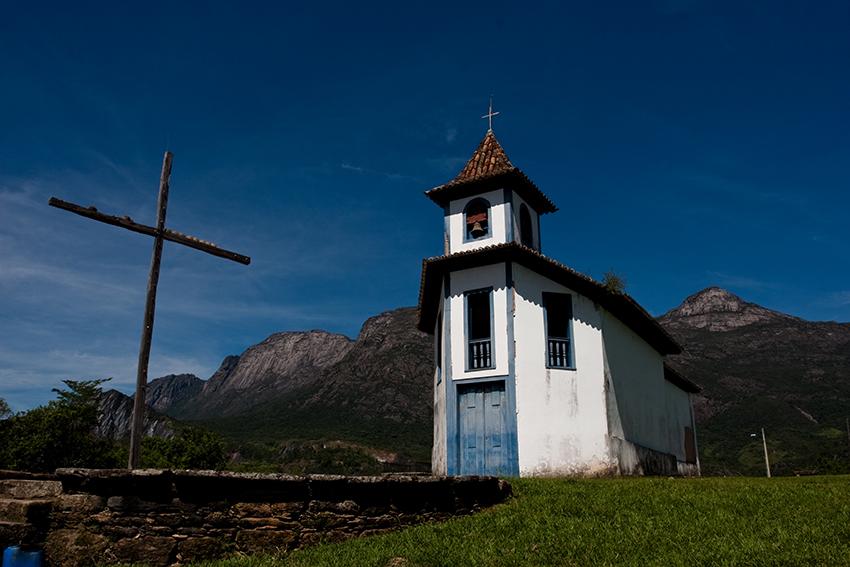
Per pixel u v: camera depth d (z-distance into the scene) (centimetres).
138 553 792
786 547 751
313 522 870
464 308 1805
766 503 1002
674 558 728
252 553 824
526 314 1756
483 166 2028
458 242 1928
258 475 853
